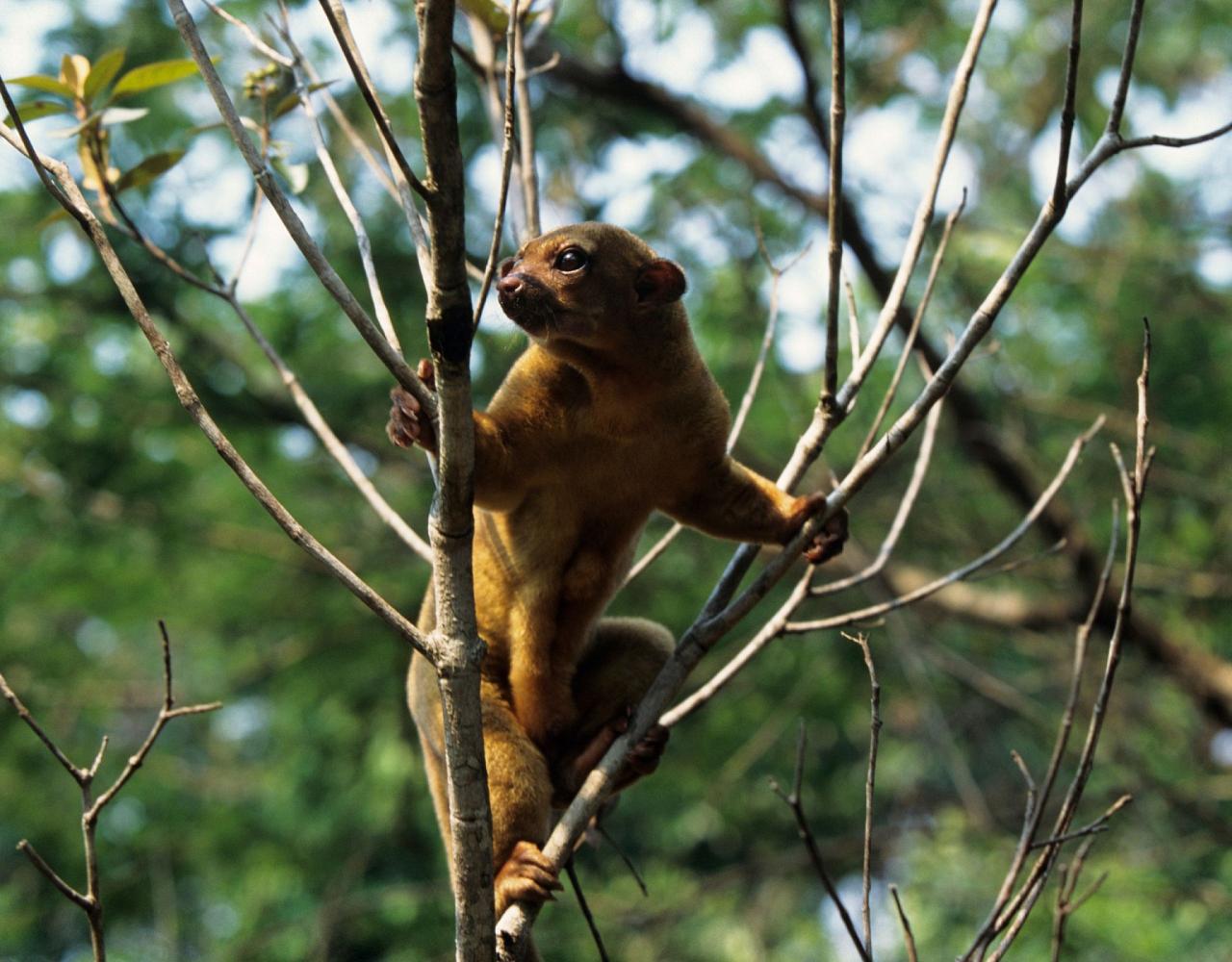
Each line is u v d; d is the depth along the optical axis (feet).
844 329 42.22
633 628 19.42
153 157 20.10
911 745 51.60
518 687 18.04
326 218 41.83
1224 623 43.24
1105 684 14.28
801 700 44.70
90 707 49.39
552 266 16.89
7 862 50.75
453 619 13.01
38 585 45.37
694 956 46.80
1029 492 40.40
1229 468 41.11
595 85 43.50
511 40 12.33
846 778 51.72
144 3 40.93
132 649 54.90
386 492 47.03
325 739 45.65
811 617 45.06
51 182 13.67
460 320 11.80
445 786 17.52
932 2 42.32
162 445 45.52
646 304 16.80
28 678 46.75
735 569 17.13
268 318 44.01
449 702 13.01
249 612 46.57
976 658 49.90
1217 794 38.63
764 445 44.93
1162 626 42.52
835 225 15.40
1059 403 41.42
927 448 18.07
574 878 14.70
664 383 16.89
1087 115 43.83
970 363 42.06
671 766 45.50
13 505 44.39
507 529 18.07
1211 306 42.57
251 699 51.34
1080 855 15.12
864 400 44.34
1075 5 14.07
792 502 16.81
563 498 17.63
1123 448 42.55
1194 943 40.19
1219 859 43.04
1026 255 14.93
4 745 46.37
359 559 45.52
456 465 12.48
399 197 15.70
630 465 17.35
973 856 43.73
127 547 45.78
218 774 49.01
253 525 45.83
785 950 48.96
